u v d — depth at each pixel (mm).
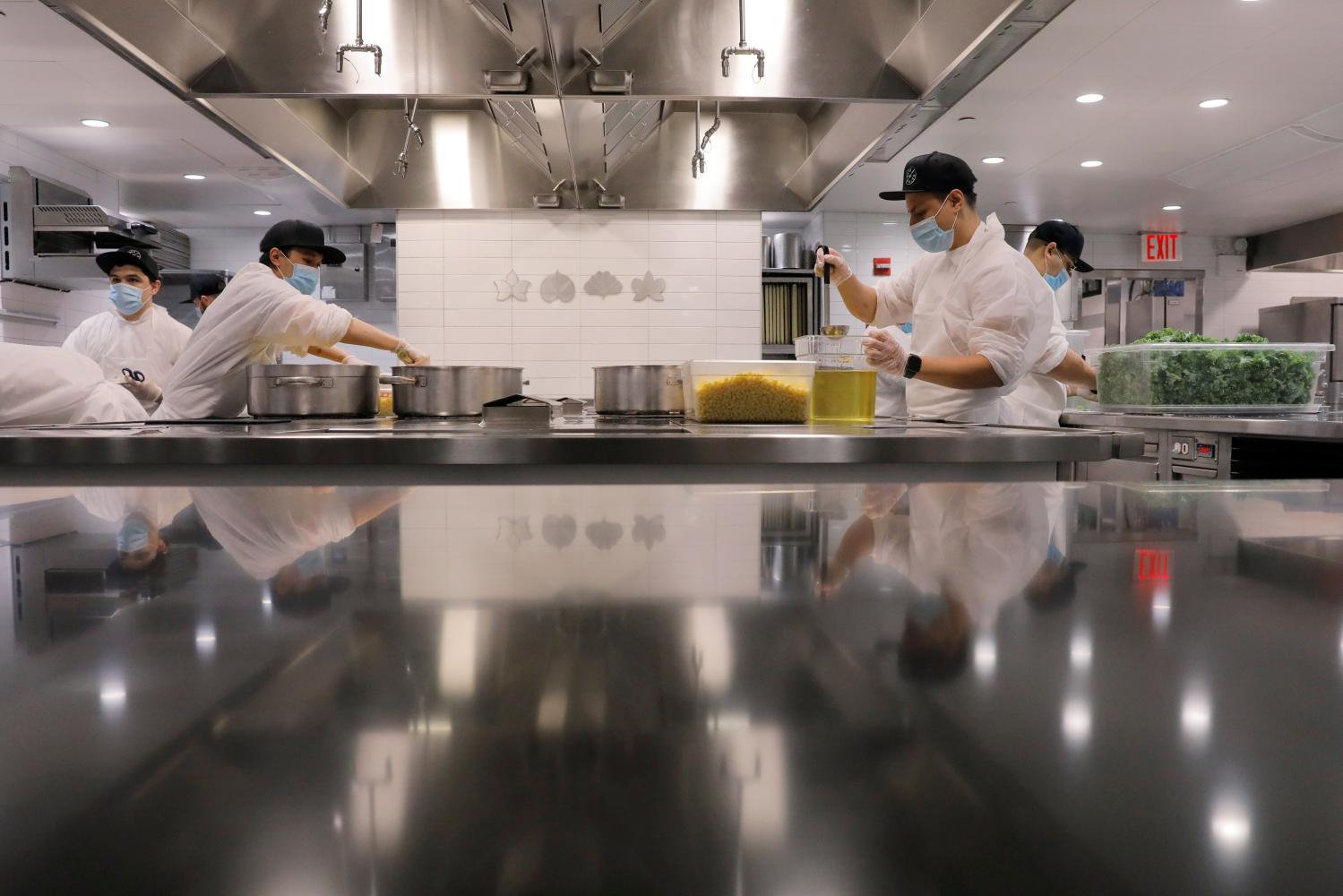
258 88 2516
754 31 2486
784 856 79
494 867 75
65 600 197
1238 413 2936
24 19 3389
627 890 72
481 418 2268
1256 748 114
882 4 2404
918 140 4887
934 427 1802
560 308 5113
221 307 2434
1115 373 3160
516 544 283
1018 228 6973
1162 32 3590
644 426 1857
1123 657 158
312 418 2072
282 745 108
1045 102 4332
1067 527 324
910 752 108
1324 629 180
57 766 102
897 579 224
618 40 2479
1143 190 5918
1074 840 85
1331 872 82
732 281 5141
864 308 2900
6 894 71
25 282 5078
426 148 4328
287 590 209
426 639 164
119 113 4434
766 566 243
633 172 4477
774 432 1600
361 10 2232
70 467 1490
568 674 140
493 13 2342
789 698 129
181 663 148
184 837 82
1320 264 6949
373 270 6641
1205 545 285
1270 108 4410
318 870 76
